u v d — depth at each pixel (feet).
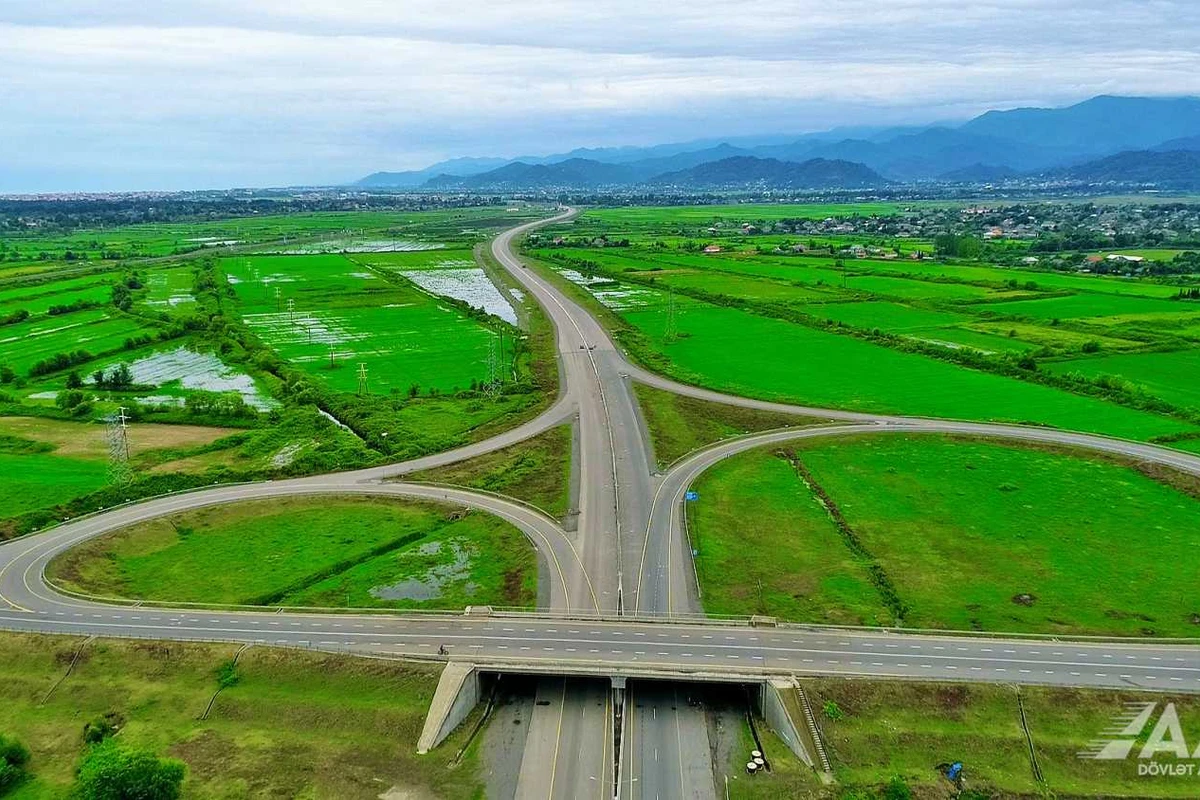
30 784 243.19
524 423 541.75
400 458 477.36
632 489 436.35
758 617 311.27
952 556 363.97
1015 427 522.06
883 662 282.97
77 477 447.83
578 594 331.98
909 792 239.09
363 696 274.57
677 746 263.90
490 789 244.63
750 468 464.24
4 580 338.34
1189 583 338.95
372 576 351.46
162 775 227.40
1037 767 247.70
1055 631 304.50
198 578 351.05
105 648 293.02
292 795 240.12
